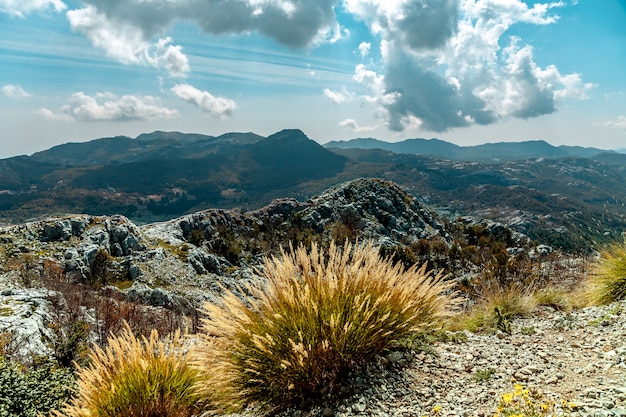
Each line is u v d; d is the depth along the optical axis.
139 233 78.81
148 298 54.03
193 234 96.81
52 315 29.78
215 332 5.04
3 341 17.25
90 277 60.50
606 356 4.70
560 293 8.91
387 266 5.93
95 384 5.57
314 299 4.96
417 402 4.16
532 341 5.91
